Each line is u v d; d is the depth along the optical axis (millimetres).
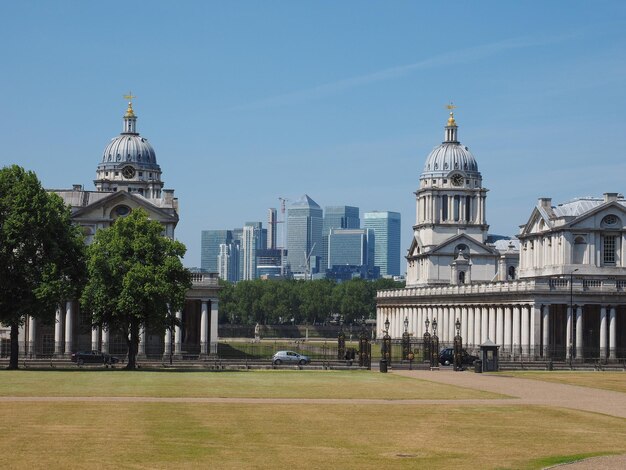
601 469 63438
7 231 142500
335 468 63312
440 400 103812
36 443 69062
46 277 142375
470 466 64500
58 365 160625
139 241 150750
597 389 120000
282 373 144625
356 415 88688
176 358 186500
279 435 75625
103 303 149000
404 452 69375
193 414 86625
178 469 61844
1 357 183000
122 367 155250
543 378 140750
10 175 147250
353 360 177375
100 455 65250
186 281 153875
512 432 79188
